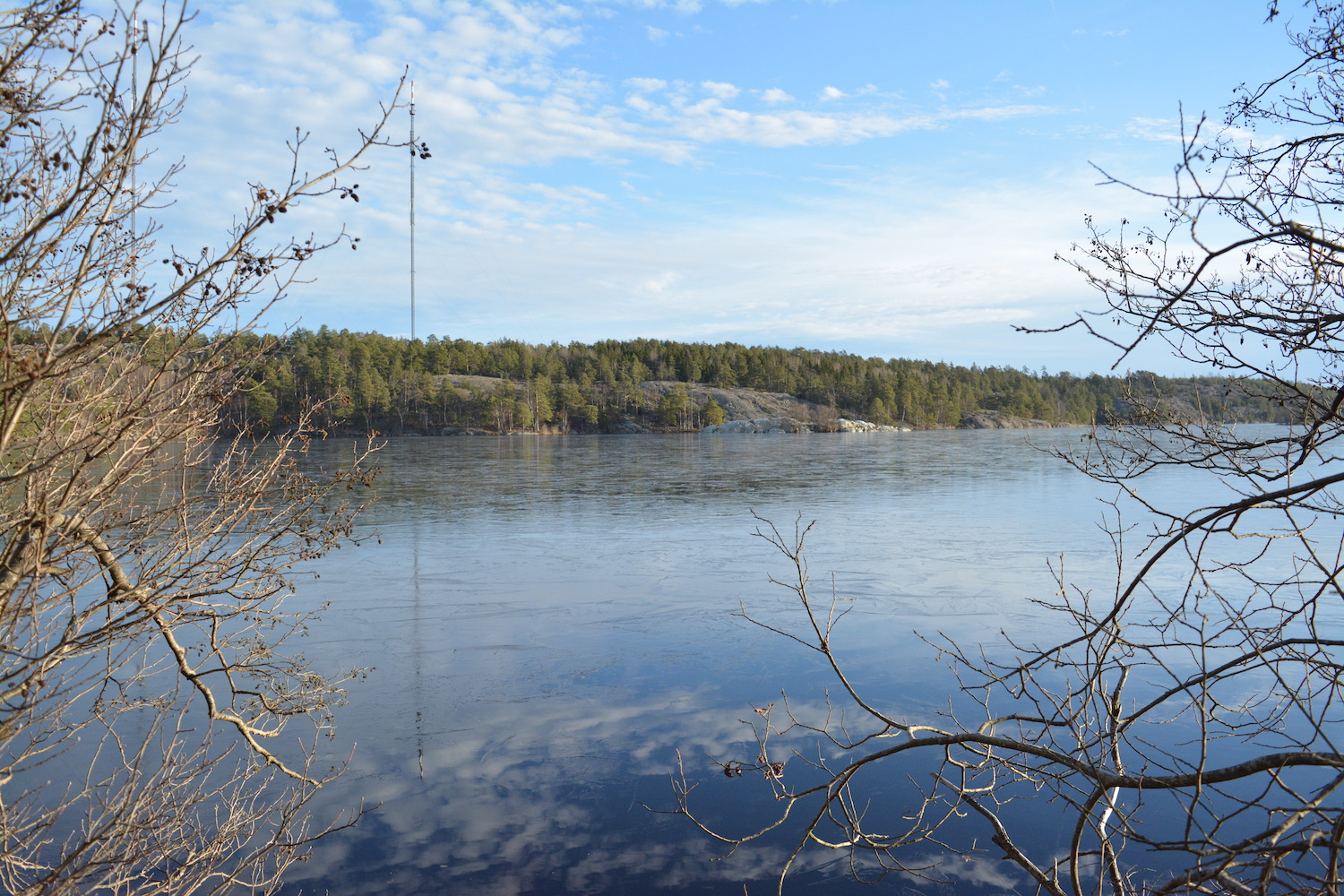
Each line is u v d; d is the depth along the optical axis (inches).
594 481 1384.1
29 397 89.0
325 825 251.3
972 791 130.6
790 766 291.3
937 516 903.1
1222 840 231.0
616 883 225.8
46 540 98.8
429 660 404.5
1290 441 96.4
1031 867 119.3
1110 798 114.3
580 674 385.7
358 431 3789.4
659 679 378.9
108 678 132.7
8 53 88.7
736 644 429.1
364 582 577.3
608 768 291.7
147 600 111.2
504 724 327.9
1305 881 153.4
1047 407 5064.0
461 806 265.7
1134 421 115.0
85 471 104.2
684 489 1237.7
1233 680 336.5
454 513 957.2
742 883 225.6
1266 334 100.1
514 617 484.4
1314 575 522.3
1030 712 325.7
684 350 6294.3
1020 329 111.8
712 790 276.1
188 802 160.7
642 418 4879.4
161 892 154.3
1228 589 495.2
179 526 114.7
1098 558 634.8
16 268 87.9
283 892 218.2
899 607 497.7
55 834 210.1
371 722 328.2
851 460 1939.0
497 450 2559.1
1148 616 443.8
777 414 5177.2
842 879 226.8
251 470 120.3
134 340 97.7
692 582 578.9
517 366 5531.5
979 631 441.1
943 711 333.4
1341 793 250.8
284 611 490.3
